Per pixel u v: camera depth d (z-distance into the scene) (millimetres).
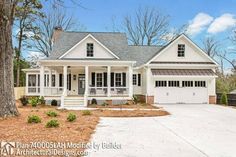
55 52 29391
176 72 29766
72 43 30688
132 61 27688
